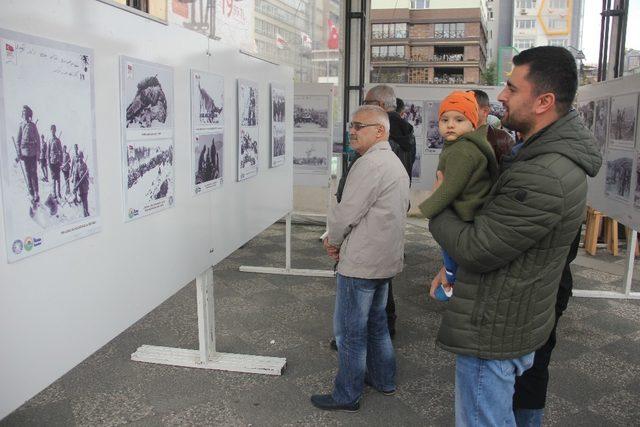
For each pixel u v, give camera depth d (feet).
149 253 7.77
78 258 6.05
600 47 24.27
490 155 5.83
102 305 6.59
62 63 5.52
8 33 4.72
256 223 12.74
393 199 8.84
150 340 12.32
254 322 13.64
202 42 9.27
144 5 11.44
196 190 9.30
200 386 10.30
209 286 10.91
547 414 9.61
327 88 20.03
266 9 22.97
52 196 5.47
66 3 5.56
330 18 25.76
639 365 11.67
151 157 7.63
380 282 9.23
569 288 7.93
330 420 9.28
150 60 7.47
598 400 10.14
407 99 21.33
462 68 183.42
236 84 10.97
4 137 4.74
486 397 5.66
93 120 6.15
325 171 20.43
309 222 26.07
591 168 5.21
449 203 5.84
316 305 14.96
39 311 5.41
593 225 21.17
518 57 5.50
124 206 6.96
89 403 9.59
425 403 9.90
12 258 4.95
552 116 5.31
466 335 5.57
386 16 177.78
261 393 10.12
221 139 10.32
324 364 11.39
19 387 5.17
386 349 10.00
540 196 4.97
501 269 5.38
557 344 12.69
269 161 13.48
